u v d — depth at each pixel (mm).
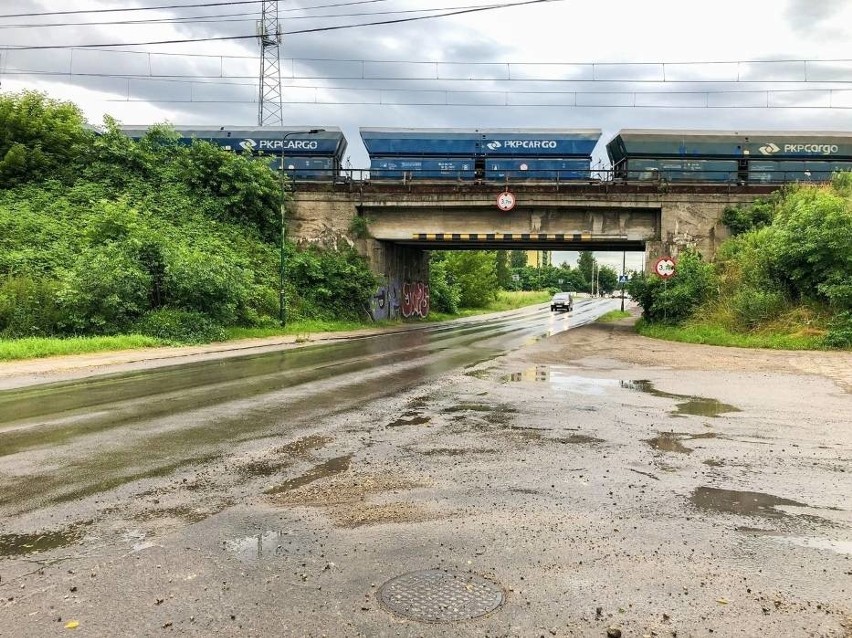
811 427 8508
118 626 3346
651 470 6398
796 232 22609
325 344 23938
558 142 33906
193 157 35562
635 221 33375
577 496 5574
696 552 4363
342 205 35625
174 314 23828
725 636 3281
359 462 6688
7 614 3469
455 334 30000
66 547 4422
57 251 26156
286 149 36375
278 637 3246
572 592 3762
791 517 5062
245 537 4617
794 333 21047
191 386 12484
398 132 34594
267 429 8336
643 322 31703
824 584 3893
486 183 33781
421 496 5570
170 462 6668
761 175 32312
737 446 7426
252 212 35312
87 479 6055
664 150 32344
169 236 29469
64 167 33969
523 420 8977
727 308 24828
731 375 14125
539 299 104625
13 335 20734
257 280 31703
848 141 32000
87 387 12531
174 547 4422
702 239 31562
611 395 11281
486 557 4270
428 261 50906
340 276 35125
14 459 6777
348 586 3824
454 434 8047
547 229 34219
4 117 33969
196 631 3303
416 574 3998
